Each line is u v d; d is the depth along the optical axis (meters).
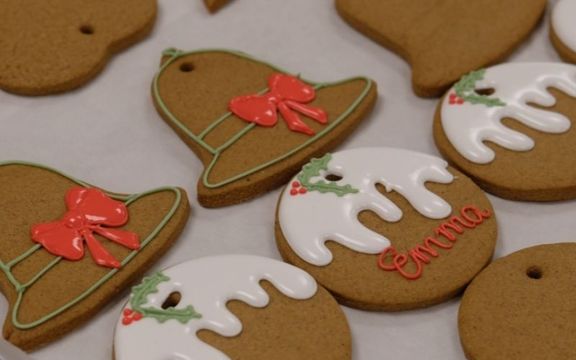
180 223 0.40
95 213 0.39
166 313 0.37
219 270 0.38
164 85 0.43
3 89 0.44
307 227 0.39
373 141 0.42
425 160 0.40
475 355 0.36
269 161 0.41
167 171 0.41
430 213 0.39
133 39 0.45
